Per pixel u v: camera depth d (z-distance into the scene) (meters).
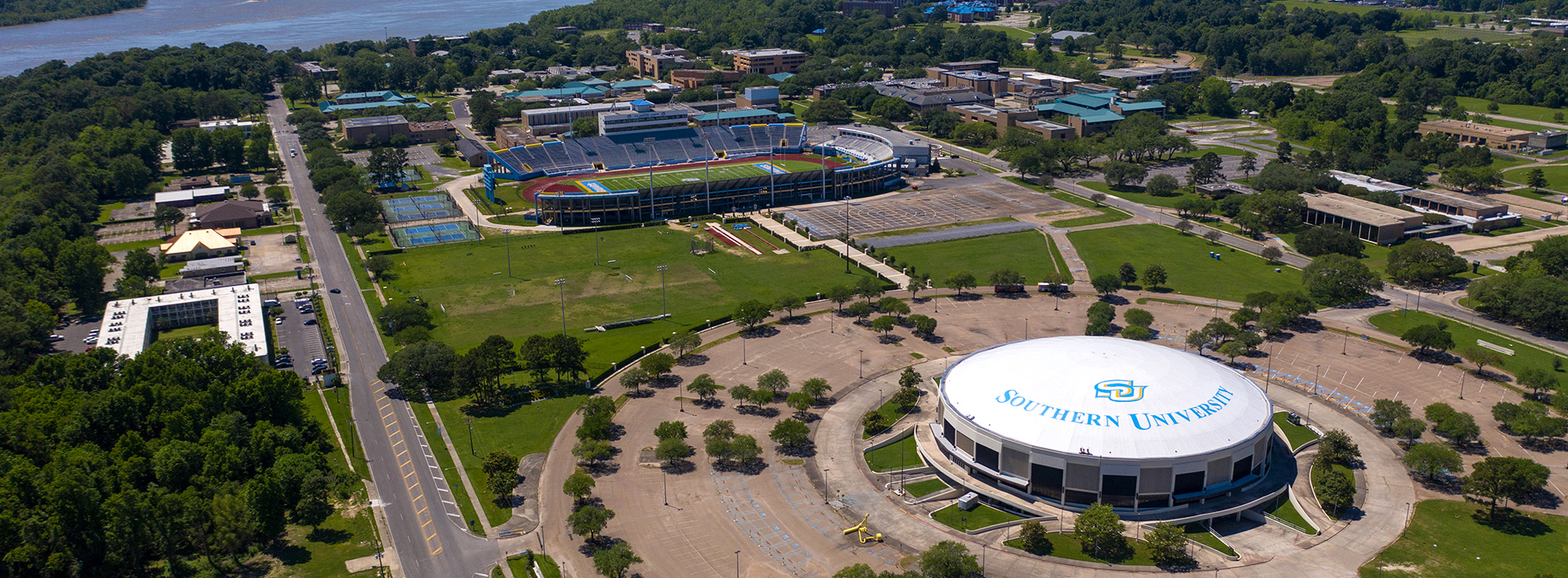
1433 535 194.00
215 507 184.38
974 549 192.75
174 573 183.38
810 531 199.25
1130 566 185.88
